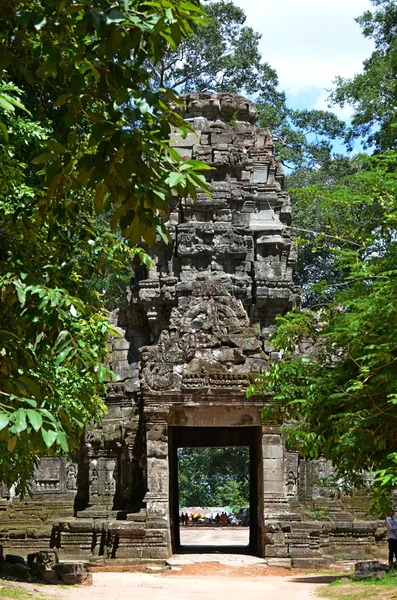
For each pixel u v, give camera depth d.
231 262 34.84
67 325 10.73
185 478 72.81
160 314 34.59
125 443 32.91
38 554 26.30
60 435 8.19
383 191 18.41
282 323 24.80
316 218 50.03
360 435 18.48
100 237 14.65
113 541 29.64
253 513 33.50
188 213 34.94
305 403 20.56
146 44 8.85
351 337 18.83
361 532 31.91
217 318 30.78
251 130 36.44
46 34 8.40
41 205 10.68
